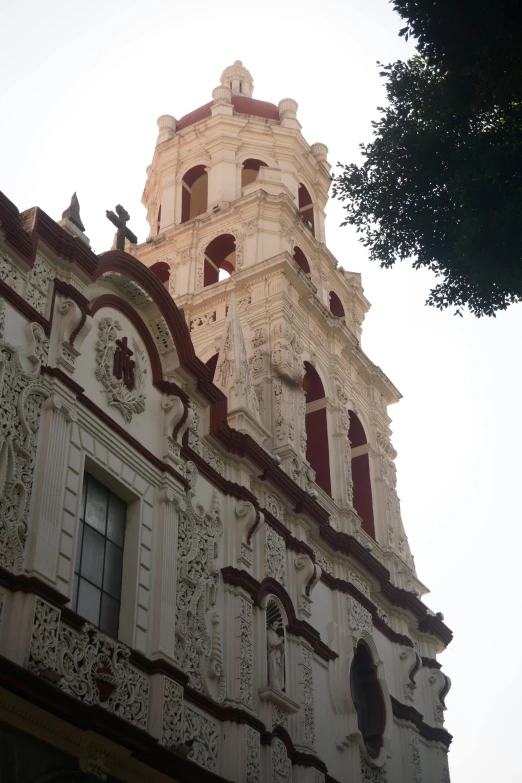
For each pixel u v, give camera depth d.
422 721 29.91
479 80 19.67
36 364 19.41
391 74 21.64
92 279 21.66
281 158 37.62
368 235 21.50
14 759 16.14
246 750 21.12
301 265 34.94
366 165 21.48
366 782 25.56
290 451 28.03
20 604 16.97
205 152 37.88
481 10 18.89
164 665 19.66
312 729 24.02
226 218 34.62
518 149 19.31
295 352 30.72
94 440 20.45
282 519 26.47
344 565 28.52
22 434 18.55
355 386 34.34
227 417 26.34
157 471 22.08
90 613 19.30
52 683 16.84
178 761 18.81
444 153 21.05
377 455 33.81
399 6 19.31
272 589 24.50
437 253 21.09
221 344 28.38
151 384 23.05
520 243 19.55
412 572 33.06
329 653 26.17
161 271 35.72
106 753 17.39
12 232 19.77
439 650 33.00
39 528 17.91
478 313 20.95
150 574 20.77
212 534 23.33
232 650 22.33
